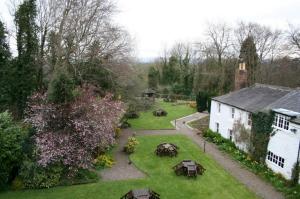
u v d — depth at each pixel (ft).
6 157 57.82
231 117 101.35
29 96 76.89
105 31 97.91
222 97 112.27
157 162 79.66
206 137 108.58
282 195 61.31
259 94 96.37
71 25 92.17
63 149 62.23
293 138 66.28
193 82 226.99
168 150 84.69
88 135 66.95
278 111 71.15
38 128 63.77
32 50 84.94
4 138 57.11
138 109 134.10
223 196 60.03
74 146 64.23
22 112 81.25
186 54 258.57
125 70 105.40
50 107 64.49
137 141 95.81
